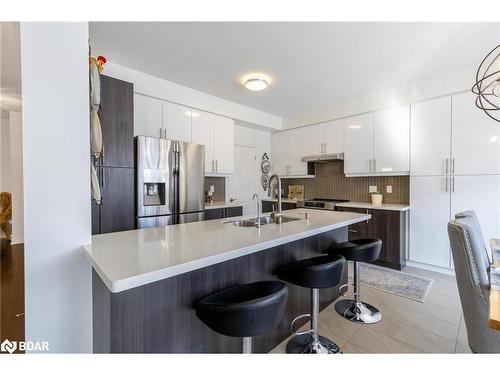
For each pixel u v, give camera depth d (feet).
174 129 11.13
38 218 4.03
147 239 4.86
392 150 11.60
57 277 4.17
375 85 11.23
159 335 3.96
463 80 9.50
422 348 5.70
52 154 4.12
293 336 6.25
